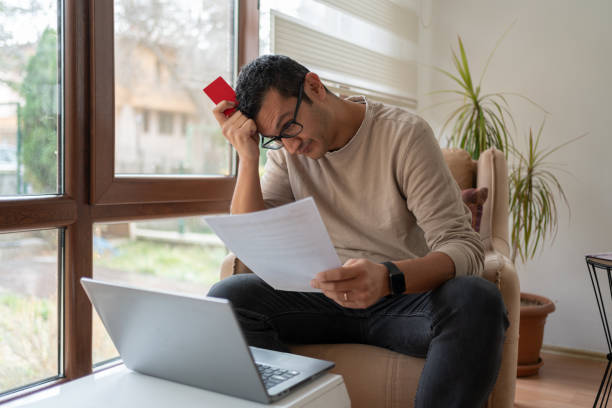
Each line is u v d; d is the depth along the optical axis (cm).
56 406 84
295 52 233
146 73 175
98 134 154
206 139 200
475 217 181
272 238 92
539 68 287
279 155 154
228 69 209
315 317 132
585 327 279
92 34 151
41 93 147
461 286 107
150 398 87
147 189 170
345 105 136
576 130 278
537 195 272
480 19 303
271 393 84
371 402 118
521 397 222
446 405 100
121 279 176
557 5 280
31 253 147
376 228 136
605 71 270
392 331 123
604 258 167
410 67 317
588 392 228
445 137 315
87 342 159
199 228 207
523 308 242
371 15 277
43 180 148
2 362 144
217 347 83
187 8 188
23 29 142
